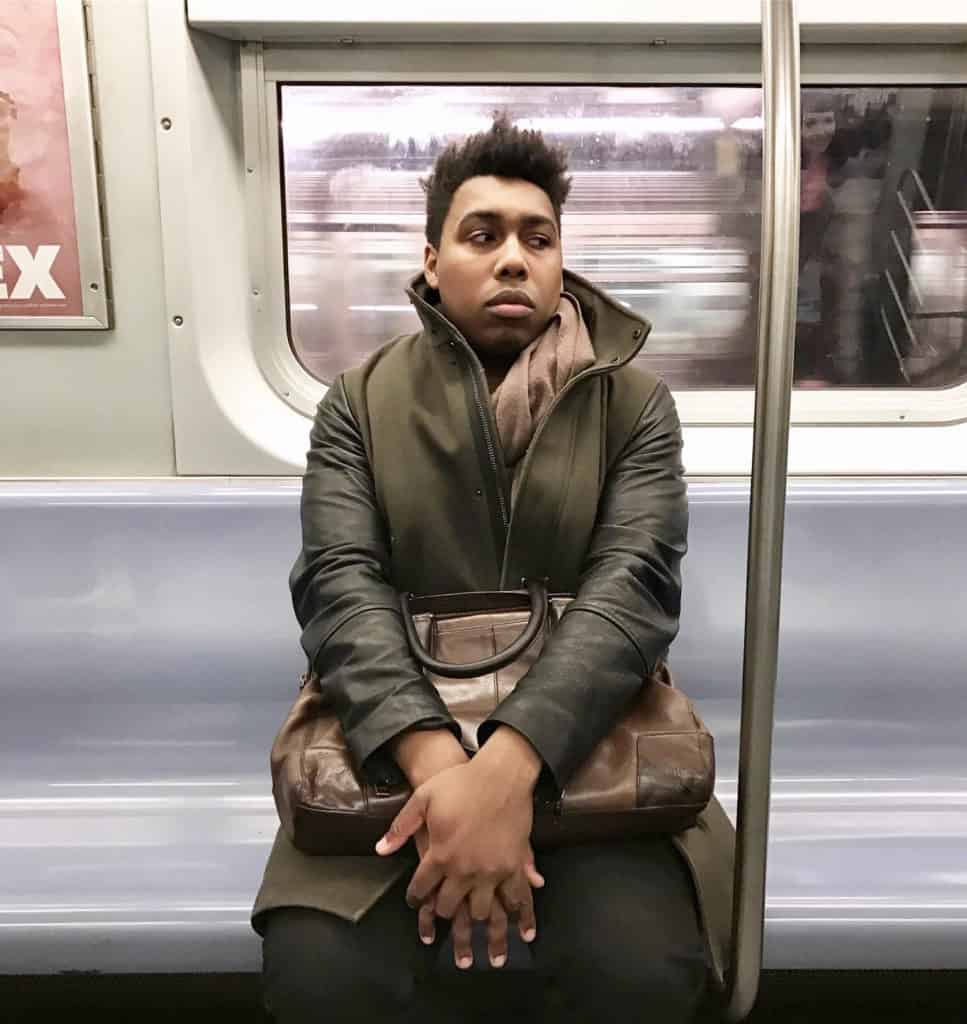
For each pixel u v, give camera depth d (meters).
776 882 1.30
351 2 1.52
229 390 1.67
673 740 1.01
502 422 1.11
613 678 0.99
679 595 1.15
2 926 1.18
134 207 1.60
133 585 1.58
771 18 0.80
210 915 1.19
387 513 1.14
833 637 1.59
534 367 1.12
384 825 0.97
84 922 1.18
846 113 1.69
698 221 1.73
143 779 1.58
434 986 0.98
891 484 1.60
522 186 1.11
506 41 1.60
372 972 0.93
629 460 1.16
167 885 1.31
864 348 1.78
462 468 1.11
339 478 1.16
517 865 0.92
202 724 1.59
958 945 1.18
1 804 1.55
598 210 1.72
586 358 1.12
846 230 1.73
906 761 1.59
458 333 1.10
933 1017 1.45
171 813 1.52
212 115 1.61
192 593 1.58
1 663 1.57
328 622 1.07
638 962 0.93
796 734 1.60
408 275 1.73
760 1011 1.46
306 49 1.61
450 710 1.02
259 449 1.67
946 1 1.55
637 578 1.07
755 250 1.74
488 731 0.97
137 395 1.66
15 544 1.57
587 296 1.20
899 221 1.73
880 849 1.41
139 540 1.58
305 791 0.97
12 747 1.58
